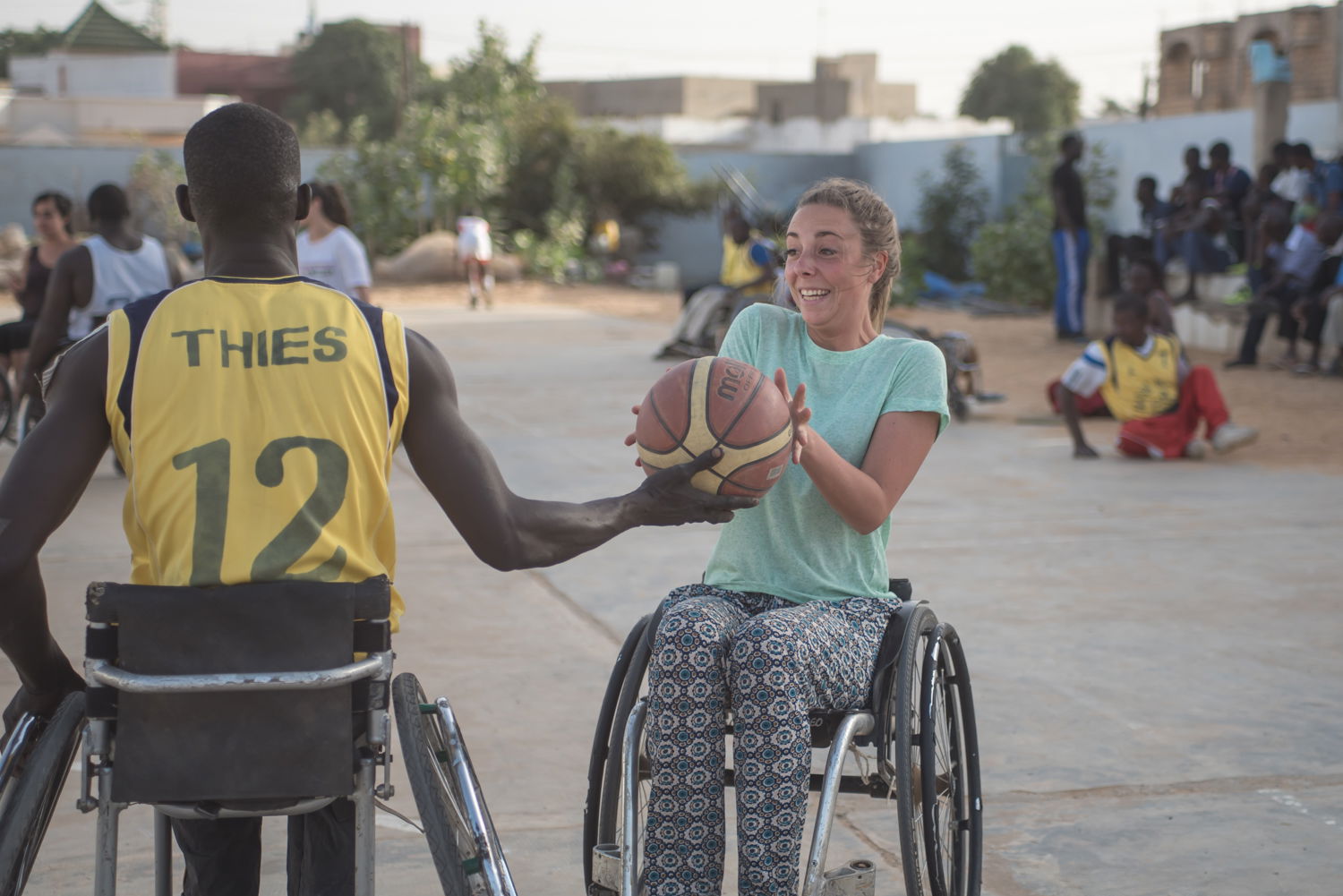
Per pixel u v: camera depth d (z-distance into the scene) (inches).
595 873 102.6
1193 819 140.6
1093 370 354.0
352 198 1112.2
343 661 79.4
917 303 931.3
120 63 2234.3
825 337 116.9
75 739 85.9
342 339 84.7
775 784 97.7
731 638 101.7
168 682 76.4
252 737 78.3
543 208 1229.1
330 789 78.8
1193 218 636.7
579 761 154.8
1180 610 216.4
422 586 227.6
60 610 210.5
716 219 1327.5
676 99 2386.8
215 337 83.3
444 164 1112.8
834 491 106.7
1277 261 537.3
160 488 81.2
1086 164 1024.2
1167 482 323.0
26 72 2250.2
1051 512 289.0
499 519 87.3
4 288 943.0
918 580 233.8
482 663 188.4
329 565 81.8
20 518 79.7
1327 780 150.7
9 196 1198.3
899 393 113.2
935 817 102.0
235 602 78.4
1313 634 203.9
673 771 100.2
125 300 267.0
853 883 99.8
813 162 1405.0
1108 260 671.1
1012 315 850.1
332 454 82.7
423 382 87.4
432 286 1010.7
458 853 80.9
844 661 103.5
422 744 84.7
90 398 82.9
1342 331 501.4
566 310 871.7
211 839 95.3
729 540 114.7
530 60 1290.6
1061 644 198.4
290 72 2600.9
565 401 447.2
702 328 535.8
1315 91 879.7
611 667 187.6
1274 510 291.7
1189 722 167.6
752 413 98.3
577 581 231.8
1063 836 136.4
